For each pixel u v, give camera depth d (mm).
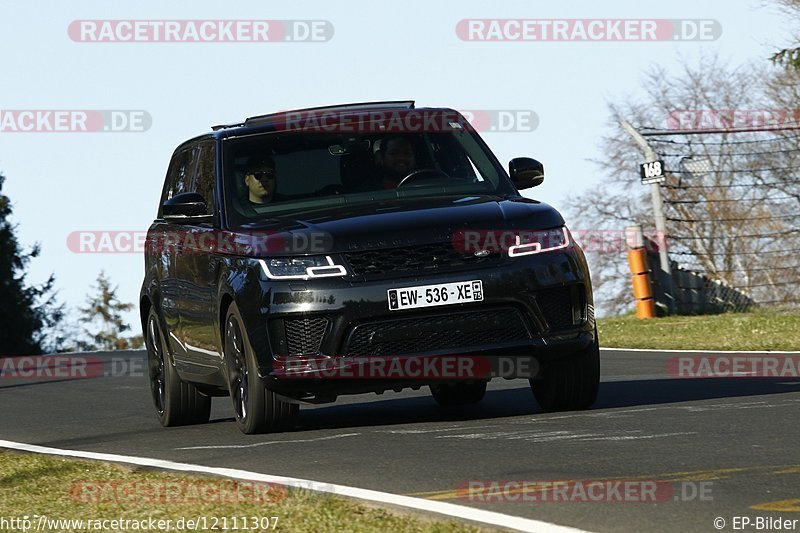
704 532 17375
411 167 33688
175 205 33062
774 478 20828
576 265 30750
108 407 45281
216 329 32406
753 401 32344
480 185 33656
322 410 39500
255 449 28391
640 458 23609
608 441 26000
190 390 36750
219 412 41094
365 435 29656
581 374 31281
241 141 34688
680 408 31547
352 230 29953
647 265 81375
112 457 29000
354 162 33750
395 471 23797
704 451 24016
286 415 30906
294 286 29578
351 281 29484
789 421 27531
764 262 93375
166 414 37062
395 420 33688
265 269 29953
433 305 29438
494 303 29734
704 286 87000
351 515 19672
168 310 36469
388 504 20172
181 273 35188
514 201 31953
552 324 30312
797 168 93750
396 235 29844
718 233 96938
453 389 37000
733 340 58844
